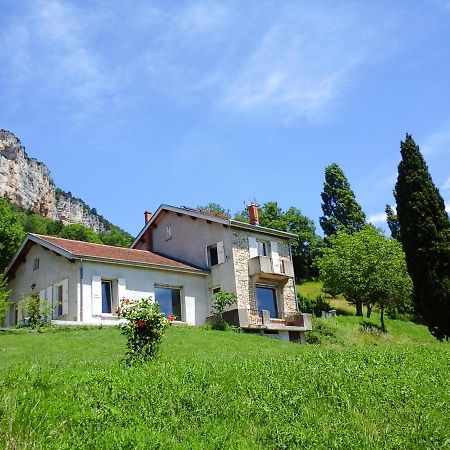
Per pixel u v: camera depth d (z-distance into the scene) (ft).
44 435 24.38
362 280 145.38
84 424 25.84
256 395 31.99
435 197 101.45
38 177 554.87
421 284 97.81
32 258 102.06
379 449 24.20
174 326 87.92
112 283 93.97
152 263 98.63
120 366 42.47
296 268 240.32
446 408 30.42
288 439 25.26
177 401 30.83
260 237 113.29
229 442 24.99
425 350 51.49
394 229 270.46
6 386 29.71
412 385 34.40
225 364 41.09
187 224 116.47
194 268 107.14
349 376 36.47
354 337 109.91
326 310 177.17
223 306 98.53
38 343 62.49
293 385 34.09
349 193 244.42
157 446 23.66
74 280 89.51
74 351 57.82
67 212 583.58
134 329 46.98
